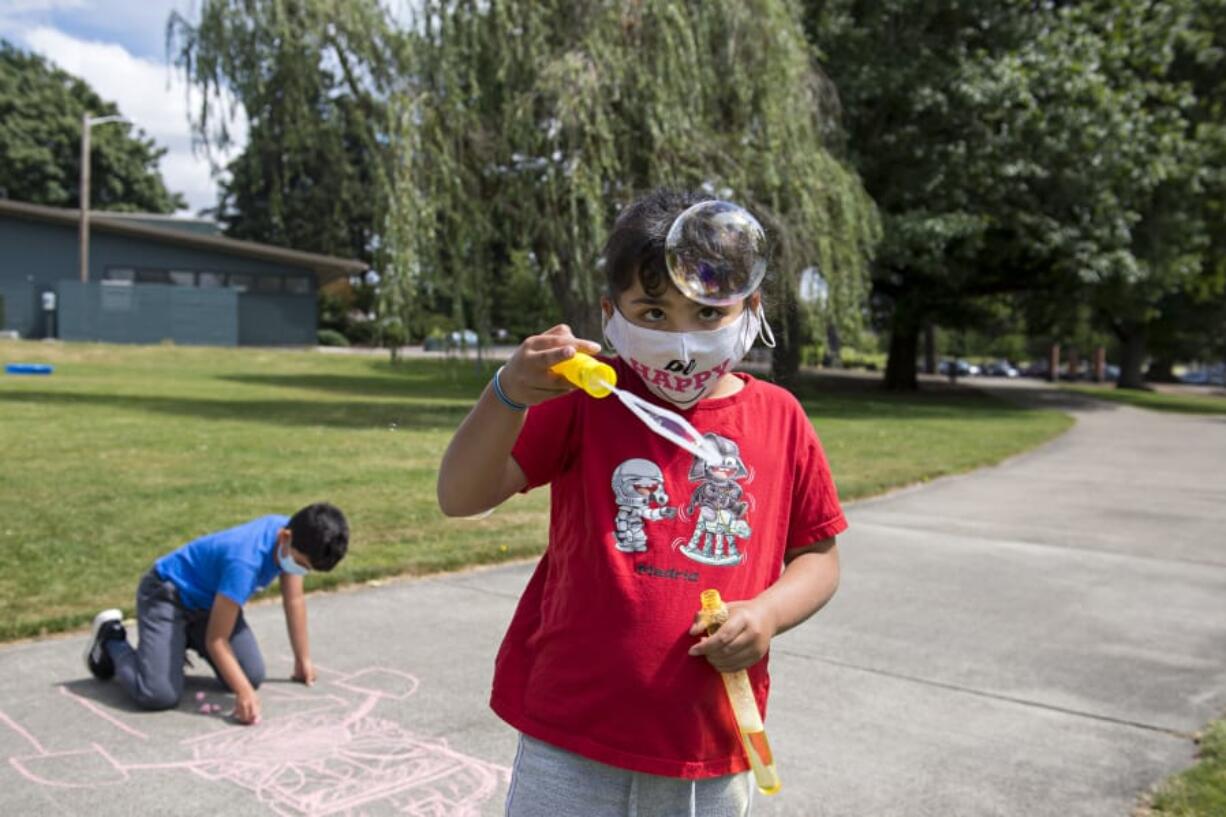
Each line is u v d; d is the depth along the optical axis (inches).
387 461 430.0
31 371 1018.1
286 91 605.9
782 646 198.7
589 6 586.6
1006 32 954.7
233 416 617.3
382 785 134.0
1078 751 149.8
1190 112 1079.6
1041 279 1097.4
